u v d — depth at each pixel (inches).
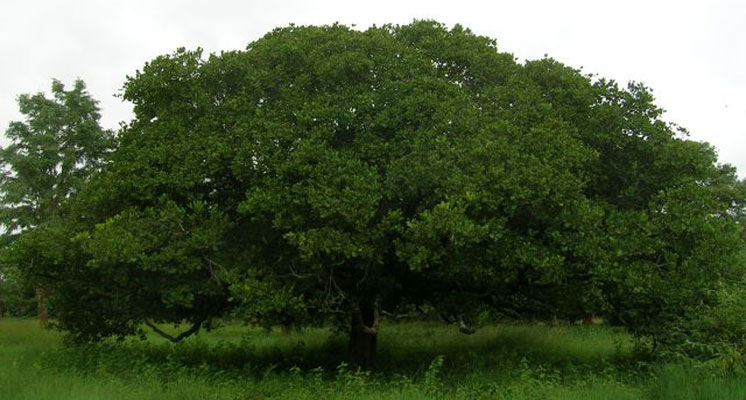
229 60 446.0
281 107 421.1
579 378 385.7
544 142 387.2
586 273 400.2
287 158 392.8
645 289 386.9
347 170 377.7
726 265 413.4
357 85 425.1
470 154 369.1
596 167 444.5
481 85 464.4
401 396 317.1
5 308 1658.5
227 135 413.1
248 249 416.8
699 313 401.1
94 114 1119.0
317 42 457.1
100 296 474.9
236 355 515.2
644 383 357.7
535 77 472.7
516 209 376.2
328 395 339.9
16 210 1052.5
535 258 369.1
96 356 422.3
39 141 1051.3
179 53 461.7
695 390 298.8
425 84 416.5
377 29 482.0
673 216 404.8
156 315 471.8
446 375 449.4
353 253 353.4
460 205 342.3
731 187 1093.1
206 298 467.5
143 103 475.2
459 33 486.9
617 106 448.5
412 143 393.4
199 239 380.8
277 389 364.8
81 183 1037.8
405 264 427.5
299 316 426.0
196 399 318.7
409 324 970.1
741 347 346.6
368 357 501.7
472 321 588.1
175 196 425.4
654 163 437.1
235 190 437.1
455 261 382.3
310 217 375.9
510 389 337.1
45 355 450.0
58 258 425.7
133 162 431.2
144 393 312.7
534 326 812.0
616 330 676.7
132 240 373.7
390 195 372.8
